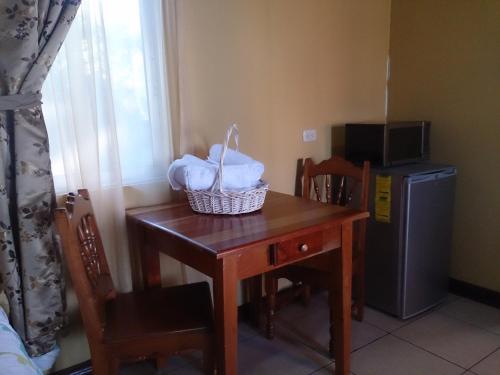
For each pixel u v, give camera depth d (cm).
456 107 246
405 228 219
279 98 231
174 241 157
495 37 224
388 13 274
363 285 227
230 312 138
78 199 148
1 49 136
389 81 282
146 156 189
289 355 203
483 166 239
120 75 178
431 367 191
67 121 162
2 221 142
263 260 145
